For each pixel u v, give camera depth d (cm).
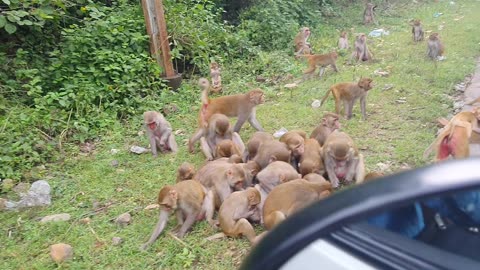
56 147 376
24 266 236
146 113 358
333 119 326
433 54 544
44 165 354
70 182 327
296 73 558
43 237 259
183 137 400
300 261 95
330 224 94
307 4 820
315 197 231
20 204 296
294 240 96
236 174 262
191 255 232
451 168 90
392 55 589
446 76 472
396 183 92
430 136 345
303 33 634
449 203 85
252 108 377
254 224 251
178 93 489
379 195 92
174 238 248
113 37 484
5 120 377
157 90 482
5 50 472
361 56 571
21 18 459
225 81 539
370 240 89
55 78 446
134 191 309
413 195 88
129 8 534
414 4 963
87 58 462
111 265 233
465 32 665
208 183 271
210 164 282
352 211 93
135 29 504
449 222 85
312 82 516
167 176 327
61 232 263
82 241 253
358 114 405
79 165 353
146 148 381
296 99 466
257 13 704
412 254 85
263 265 99
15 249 250
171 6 543
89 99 425
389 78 489
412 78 480
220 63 569
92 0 523
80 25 518
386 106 415
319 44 686
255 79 550
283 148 287
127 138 402
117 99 447
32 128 380
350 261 89
